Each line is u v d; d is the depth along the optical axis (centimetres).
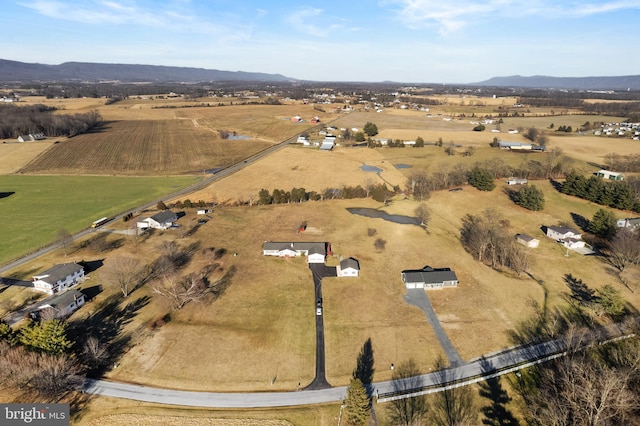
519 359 5856
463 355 5956
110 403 4919
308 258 8706
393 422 4772
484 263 8738
